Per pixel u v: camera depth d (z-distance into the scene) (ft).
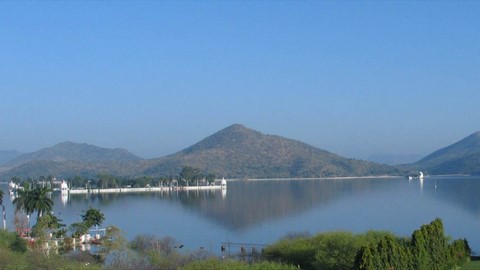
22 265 176.55
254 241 367.25
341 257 173.27
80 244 307.78
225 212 620.49
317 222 488.85
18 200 361.30
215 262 146.82
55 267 176.04
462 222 467.11
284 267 151.53
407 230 410.93
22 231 342.23
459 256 180.14
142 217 582.35
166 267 169.89
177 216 584.81
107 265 179.11
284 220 515.50
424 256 153.28
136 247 266.98
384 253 137.69
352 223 473.26
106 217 586.45
